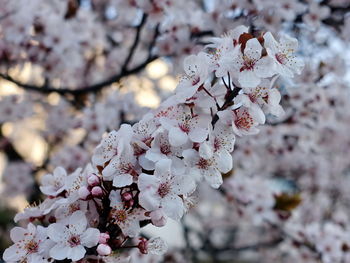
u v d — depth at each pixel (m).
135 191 1.94
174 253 5.98
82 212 1.90
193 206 2.07
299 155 5.86
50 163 5.16
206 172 1.92
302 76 4.70
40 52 4.19
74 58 4.46
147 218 1.93
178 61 4.37
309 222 6.93
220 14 4.25
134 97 4.68
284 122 4.87
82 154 4.93
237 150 5.27
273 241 6.41
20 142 6.43
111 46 5.91
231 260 9.14
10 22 3.98
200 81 1.92
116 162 1.86
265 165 6.14
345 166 7.14
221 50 2.02
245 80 1.88
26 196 6.01
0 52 4.15
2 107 5.01
